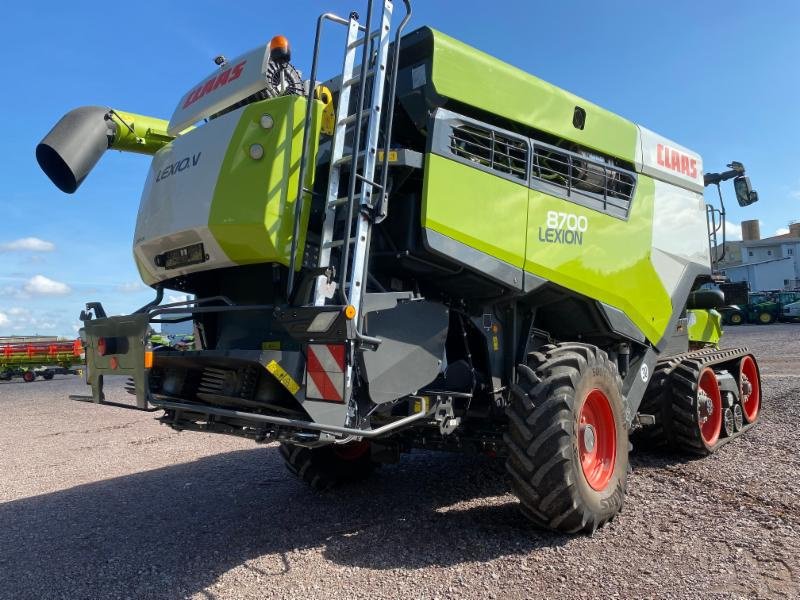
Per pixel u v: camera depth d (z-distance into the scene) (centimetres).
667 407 578
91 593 341
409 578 333
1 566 389
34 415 1201
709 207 696
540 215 417
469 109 398
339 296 312
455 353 427
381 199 327
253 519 461
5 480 646
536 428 372
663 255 530
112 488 588
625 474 427
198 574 359
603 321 468
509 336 439
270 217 328
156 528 454
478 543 379
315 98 361
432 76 377
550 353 410
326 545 394
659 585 308
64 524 477
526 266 405
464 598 305
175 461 704
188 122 409
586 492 379
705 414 589
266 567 363
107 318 364
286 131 336
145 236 393
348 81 355
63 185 430
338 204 342
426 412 365
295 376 319
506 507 450
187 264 373
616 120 500
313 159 346
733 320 3416
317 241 361
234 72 384
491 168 392
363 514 456
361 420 323
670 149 562
